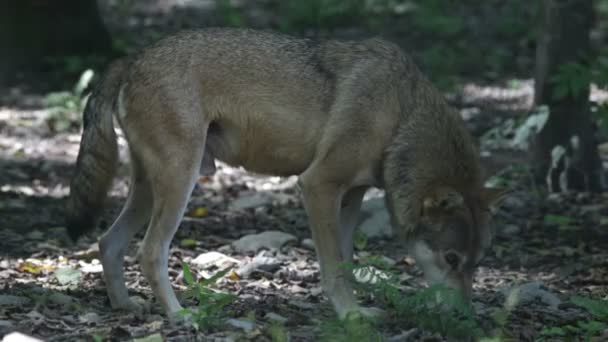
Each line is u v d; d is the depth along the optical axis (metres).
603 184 16.73
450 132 10.34
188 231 13.89
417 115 10.26
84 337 8.98
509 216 15.10
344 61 10.23
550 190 16.47
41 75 22.73
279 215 14.98
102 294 10.88
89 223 10.52
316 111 10.18
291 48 10.27
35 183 16.22
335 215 10.21
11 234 13.27
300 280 11.74
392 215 10.39
